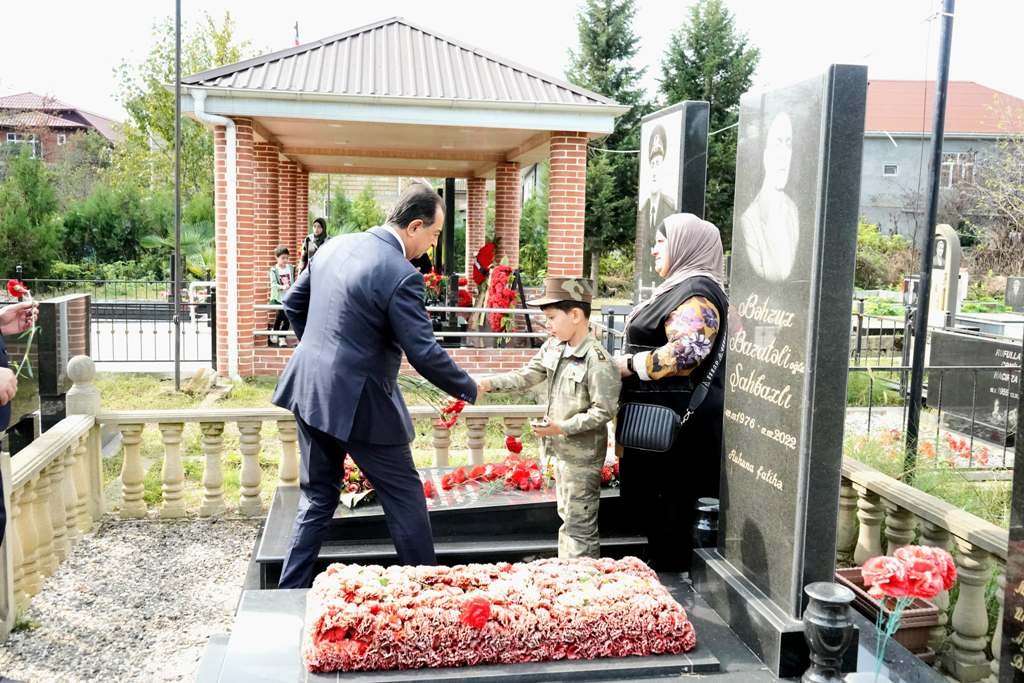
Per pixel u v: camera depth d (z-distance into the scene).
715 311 3.65
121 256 30.20
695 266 3.78
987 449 9.46
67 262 29.58
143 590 5.02
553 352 3.90
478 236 21.25
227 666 2.79
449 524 4.38
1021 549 2.67
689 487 3.96
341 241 3.92
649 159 5.58
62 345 6.63
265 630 3.04
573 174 12.04
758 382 3.19
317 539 3.93
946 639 4.04
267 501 6.66
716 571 3.38
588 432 3.82
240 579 5.21
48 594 4.92
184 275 25.28
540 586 3.11
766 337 3.12
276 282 13.45
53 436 5.33
